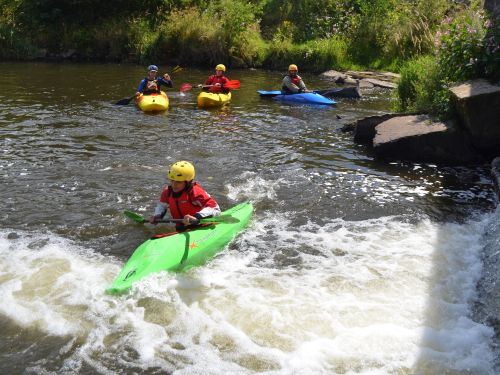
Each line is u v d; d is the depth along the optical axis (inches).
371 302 190.7
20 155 346.9
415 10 745.0
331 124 458.6
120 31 841.5
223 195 290.8
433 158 353.1
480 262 219.6
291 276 208.8
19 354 159.9
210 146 381.4
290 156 362.9
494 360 158.9
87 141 384.8
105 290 190.2
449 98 363.6
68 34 853.8
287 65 786.2
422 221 262.2
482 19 401.7
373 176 326.0
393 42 746.2
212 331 173.0
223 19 825.5
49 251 224.7
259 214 268.5
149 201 282.2
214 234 230.8
